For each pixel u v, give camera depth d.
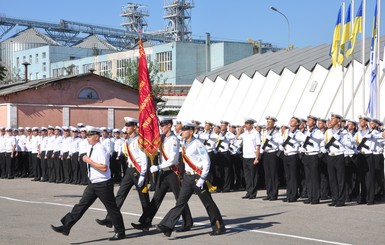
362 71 22.89
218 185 19.14
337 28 22.58
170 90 69.81
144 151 11.28
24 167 26.72
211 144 19.00
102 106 35.75
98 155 10.20
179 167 11.45
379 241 10.09
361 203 15.34
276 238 10.41
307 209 14.35
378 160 15.34
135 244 10.10
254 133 16.75
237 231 11.20
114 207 10.43
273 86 29.36
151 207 11.35
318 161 15.44
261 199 16.75
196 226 11.88
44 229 11.59
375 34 20.98
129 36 109.69
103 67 83.44
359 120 15.49
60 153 23.50
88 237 10.77
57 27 109.06
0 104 32.81
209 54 78.38
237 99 31.27
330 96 25.64
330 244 9.83
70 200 16.73
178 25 105.06
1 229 11.59
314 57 28.50
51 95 33.66
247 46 79.00
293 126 16.09
